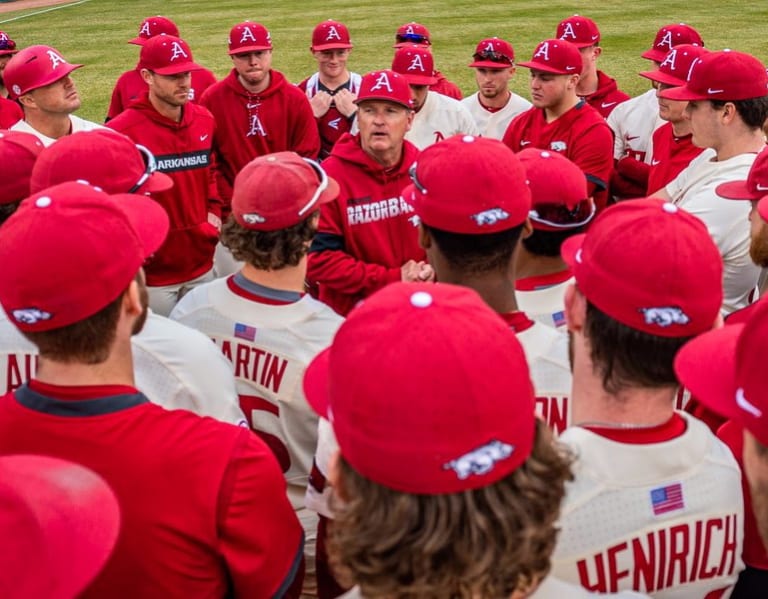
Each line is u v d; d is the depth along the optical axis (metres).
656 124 5.92
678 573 1.62
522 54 17.08
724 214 3.50
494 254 2.31
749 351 1.40
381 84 3.78
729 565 1.67
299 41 19.34
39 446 1.65
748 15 20.33
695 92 3.92
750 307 2.44
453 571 1.17
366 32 20.12
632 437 1.60
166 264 5.08
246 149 6.01
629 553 1.58
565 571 1.56
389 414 1.18
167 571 1.67
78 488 1.17
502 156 2.33
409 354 1.19
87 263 1.64
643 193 5.82
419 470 1.18
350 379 1.23
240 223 2.51
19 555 1.06
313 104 6.82
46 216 1.65
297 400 2.52
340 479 1.31
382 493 1.22
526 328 2.29
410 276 3.77
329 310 2.63
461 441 1.18
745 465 1.49
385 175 3.93
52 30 22.11
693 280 1.60
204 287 2.68
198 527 1.68
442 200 2.28
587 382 1.71
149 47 4.86
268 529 1.79
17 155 2.94
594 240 1.69
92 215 1.69
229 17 23.36
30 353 2.35
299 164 2.59
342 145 3.98
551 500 1.26
